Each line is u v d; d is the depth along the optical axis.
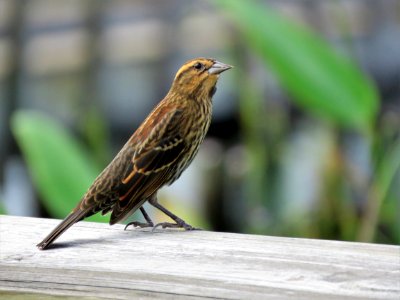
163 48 12.88
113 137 12.66
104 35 13.00
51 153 9.29
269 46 9.48
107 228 7.54
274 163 10.93
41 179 9.29
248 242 7.02
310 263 6.55
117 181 8.27
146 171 8.55
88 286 6.71
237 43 11.95
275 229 10.78
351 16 12.84
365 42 12.74
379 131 10.05
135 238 7.25
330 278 6.36
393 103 12.49
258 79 11.74
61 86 12.81
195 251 6.90
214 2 9.62
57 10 13.12
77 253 6.96
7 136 12.76
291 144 11.55
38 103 12.82
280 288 6.31
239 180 12.23
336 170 10.87
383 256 6.62
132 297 6.62
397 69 12.63
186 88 9.16
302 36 9.45
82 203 7.98
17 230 7.48
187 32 12.88
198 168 12.49
